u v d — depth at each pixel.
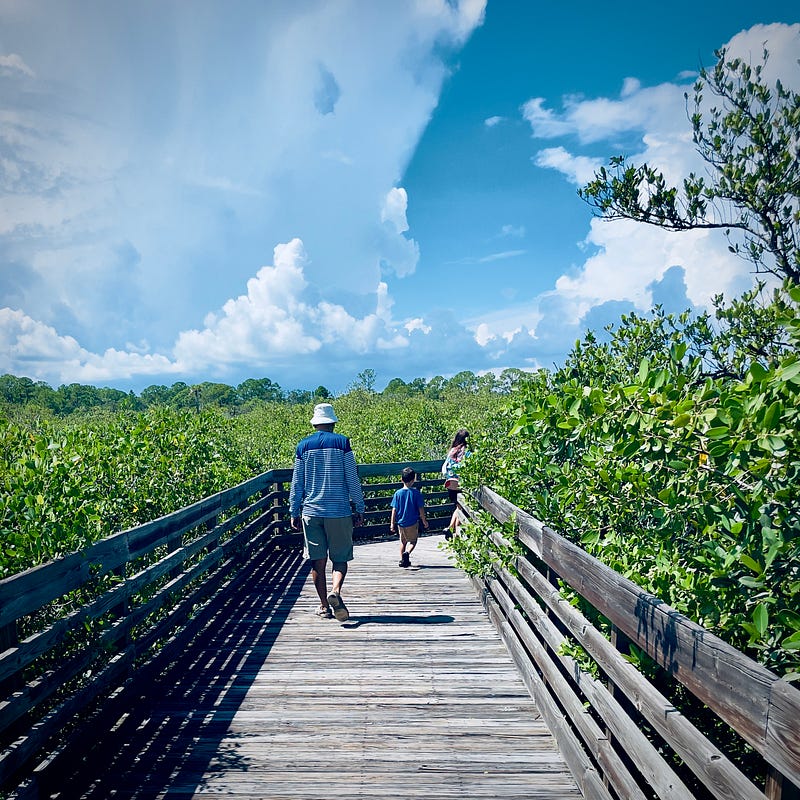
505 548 5.01
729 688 1.79
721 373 4.70
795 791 1.55
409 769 3.48
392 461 13.35
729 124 4.86
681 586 2.55
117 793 3.28
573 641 3.53
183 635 5.13
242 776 3.43
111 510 5.04
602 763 2.89
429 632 5.72
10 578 2.72
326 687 4.57
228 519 6.97
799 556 2.20
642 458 3.04
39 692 2.93
